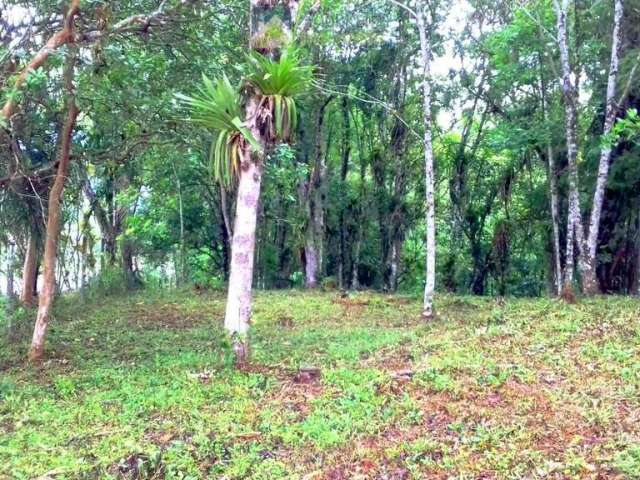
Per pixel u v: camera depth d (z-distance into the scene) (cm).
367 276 2148
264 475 445
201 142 952
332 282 1872
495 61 1452
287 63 674
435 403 578
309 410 575
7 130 757
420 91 1939
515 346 777
